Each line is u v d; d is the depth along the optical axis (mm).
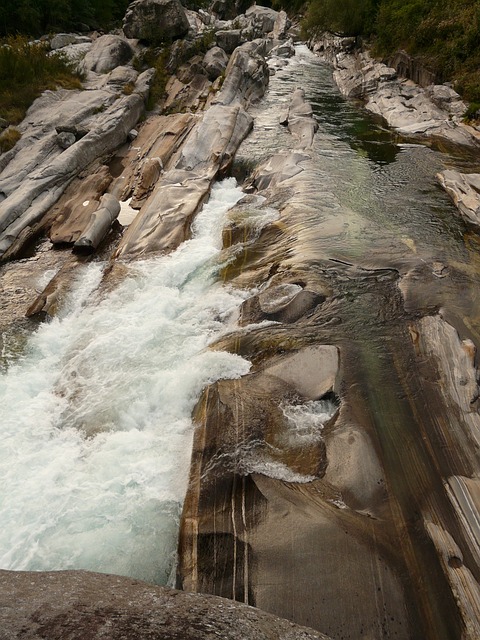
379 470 6055
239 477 6113
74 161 15008
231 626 3381
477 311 8695
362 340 8133
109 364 8469
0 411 7781
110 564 5703
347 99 23281
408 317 8594
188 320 9477
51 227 13117
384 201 12977
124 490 6461
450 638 4664
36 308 10148
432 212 12375
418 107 20406
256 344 8297
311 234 11281
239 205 13383
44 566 5684
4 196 13664
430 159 15773
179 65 23734
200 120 17875
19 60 19125
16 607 3391
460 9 21609
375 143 17375
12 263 11945
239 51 23125
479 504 5703
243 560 5281
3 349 9117
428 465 6156
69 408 7801
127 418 7453
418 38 22922
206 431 6777
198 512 5906
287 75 27719
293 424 6773
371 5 28672
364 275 9789
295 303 9039
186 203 13219
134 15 25062
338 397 7074
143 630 3162
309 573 5031
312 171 14812
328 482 5941
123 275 10742
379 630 4680
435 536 5402
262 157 16375
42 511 6254
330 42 32531
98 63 22594
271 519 5551
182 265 11016
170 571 5633
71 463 6902
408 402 6969
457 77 20422
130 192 14883
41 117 17219
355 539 5297
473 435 6445
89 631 3102
